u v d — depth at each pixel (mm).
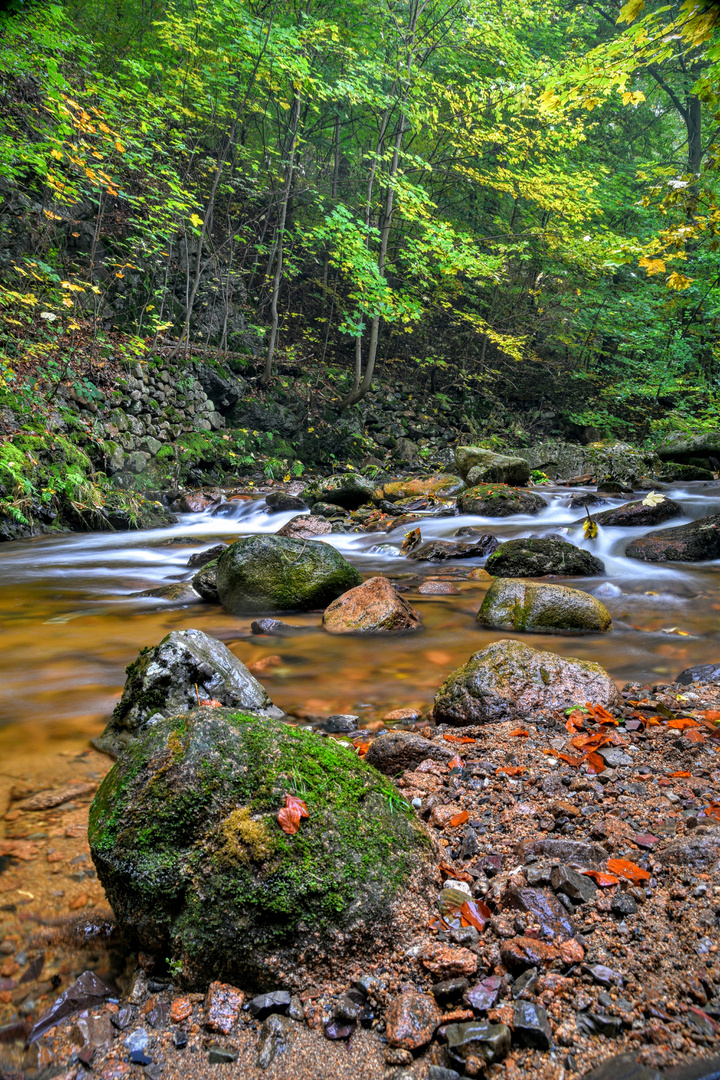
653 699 3309
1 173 9453
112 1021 1479
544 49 19219
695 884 1737
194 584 5805
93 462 10305
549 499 10492
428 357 18719
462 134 14922
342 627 4746
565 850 1933
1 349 9383
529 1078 1270
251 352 15750
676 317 18188
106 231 12742
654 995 1417
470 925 1642
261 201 17078
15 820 2303
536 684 3188
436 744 2686
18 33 8164
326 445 15469
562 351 20594
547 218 18438
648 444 17844
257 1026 1440
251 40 11273
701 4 3719
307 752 1870
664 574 6301
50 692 3621
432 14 15938
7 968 1656
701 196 5016
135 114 11406
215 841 1659
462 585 6145
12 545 8438
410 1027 1374
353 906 1591
